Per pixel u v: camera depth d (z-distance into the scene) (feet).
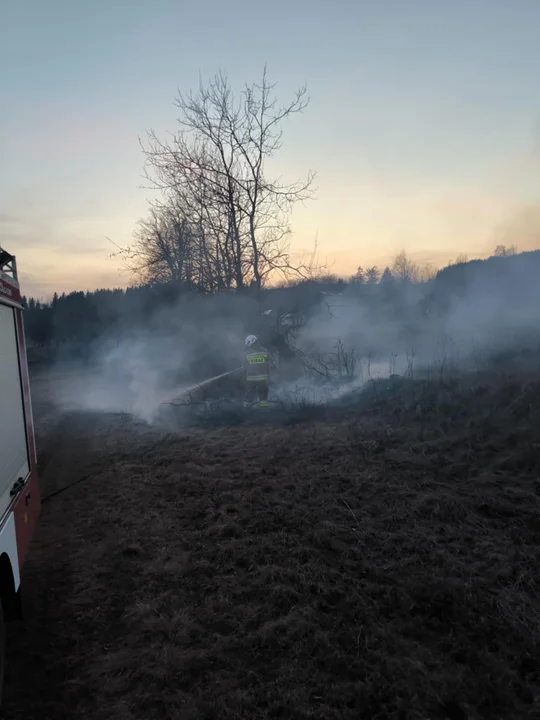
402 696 9.92
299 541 16.44
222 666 11.02
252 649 11.50
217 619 12.64
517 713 9.50
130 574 15.26
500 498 18.15
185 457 26.73
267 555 15.60
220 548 16.22
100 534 18.33
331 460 24.03
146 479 23.90
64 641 12.16
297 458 24.73
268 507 19.26
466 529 16.47
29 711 9.95
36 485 15.26
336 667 10.77
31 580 15.17
